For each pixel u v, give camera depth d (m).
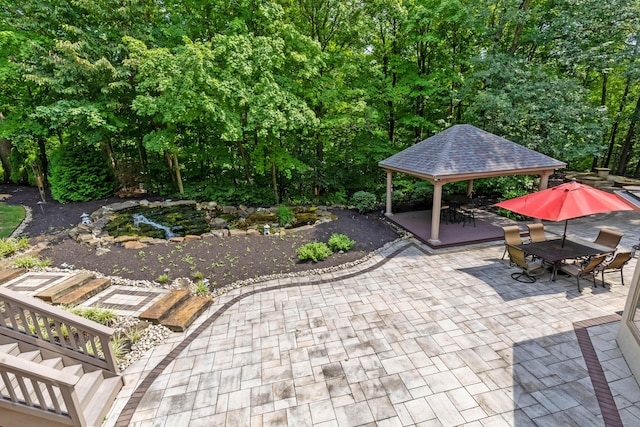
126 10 11.92
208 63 10.45
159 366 4.93
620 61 12.54
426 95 14.04
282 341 5.45
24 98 14.26
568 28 12.30
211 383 4.56
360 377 4.56
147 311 6.06
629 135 18.28
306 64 12.23
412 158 11.10
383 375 4.58
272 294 7.11
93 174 13.65
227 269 8.16
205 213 12.76
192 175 16.14
